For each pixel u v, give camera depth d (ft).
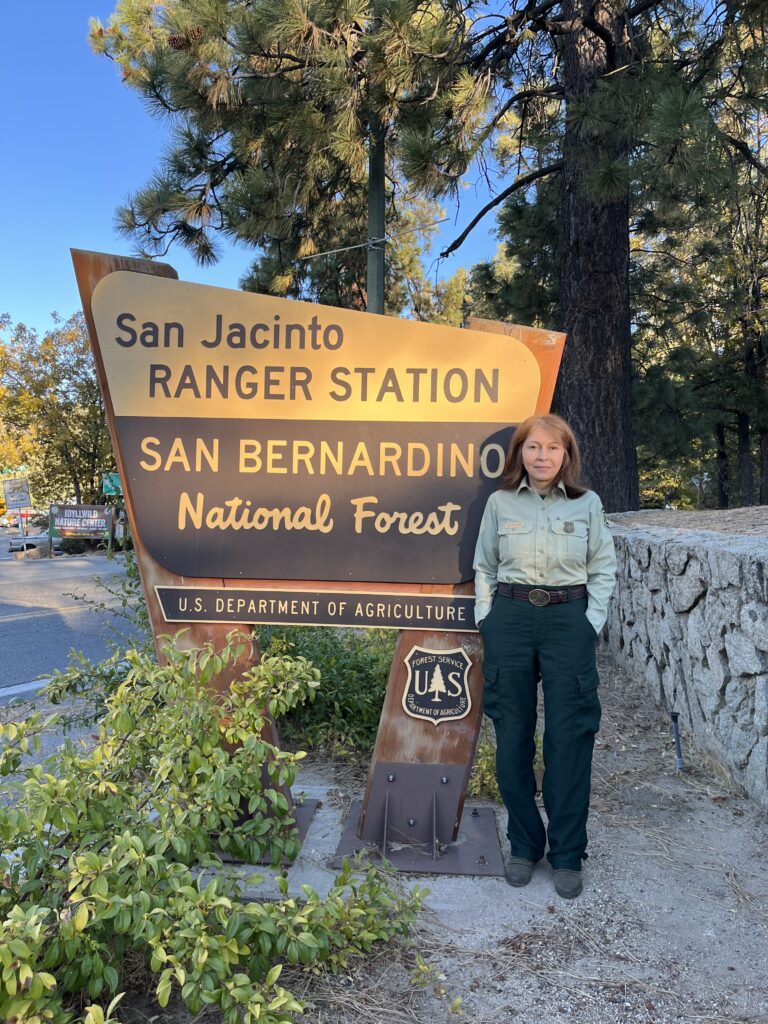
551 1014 6.97
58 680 11.03
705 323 58.34
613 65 23.76
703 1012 6.99
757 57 20.70
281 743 13.62
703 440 69.46
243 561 10.24
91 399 86.99
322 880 9.18
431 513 10.03
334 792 11.80
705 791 11.89
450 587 10.06
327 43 19.57
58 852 6.73
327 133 23.16
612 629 20.33
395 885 9.10
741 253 53.26
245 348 10.21
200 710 7.80
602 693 17.17
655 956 7.81
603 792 11.93
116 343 10.33
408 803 10.07
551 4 22.24
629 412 27.17
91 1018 5.43
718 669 12.41
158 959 5.76
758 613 10.91
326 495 10.16
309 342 10.14
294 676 8.68
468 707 10.02
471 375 9.98
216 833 9.43
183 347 10.27
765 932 8.22
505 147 32.24
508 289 41.78
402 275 70.23
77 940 5.88
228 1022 5.91
